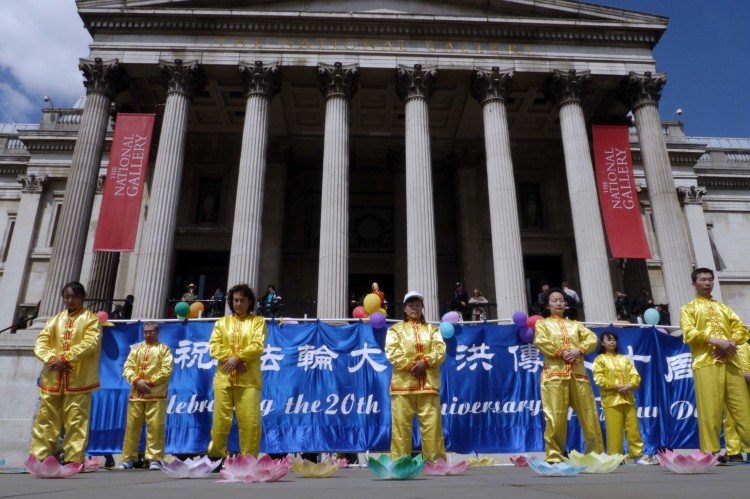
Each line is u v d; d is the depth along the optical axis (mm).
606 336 11398
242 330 8289
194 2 27172
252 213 23469
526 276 33188
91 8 26406
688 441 13242
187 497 3230
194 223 32156
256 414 8031
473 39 27438
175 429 12734
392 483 4781
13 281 34906
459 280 32812
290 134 33562
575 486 4059
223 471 5277
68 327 8484
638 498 2961
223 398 8094
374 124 32938
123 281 30016
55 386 8258
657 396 13508
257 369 8250
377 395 13047
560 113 26922
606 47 27969
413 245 23250
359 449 12617
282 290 32719
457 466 6469
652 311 14836
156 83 28359
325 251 22906
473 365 13438
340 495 3352
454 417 13023
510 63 27031
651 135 26312
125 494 3551
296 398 12914
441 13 28250
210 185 33312
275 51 26500
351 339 13461
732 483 4059
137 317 21438
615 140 25891
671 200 25031
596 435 8688
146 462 11484
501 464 12242
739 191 42625
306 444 12586
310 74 27125
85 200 23734
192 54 26266
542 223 33469
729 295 39812
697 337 8414
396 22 27031
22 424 17969
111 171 23766
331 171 24219
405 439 8109
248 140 24734
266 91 25875
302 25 27000
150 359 11383
